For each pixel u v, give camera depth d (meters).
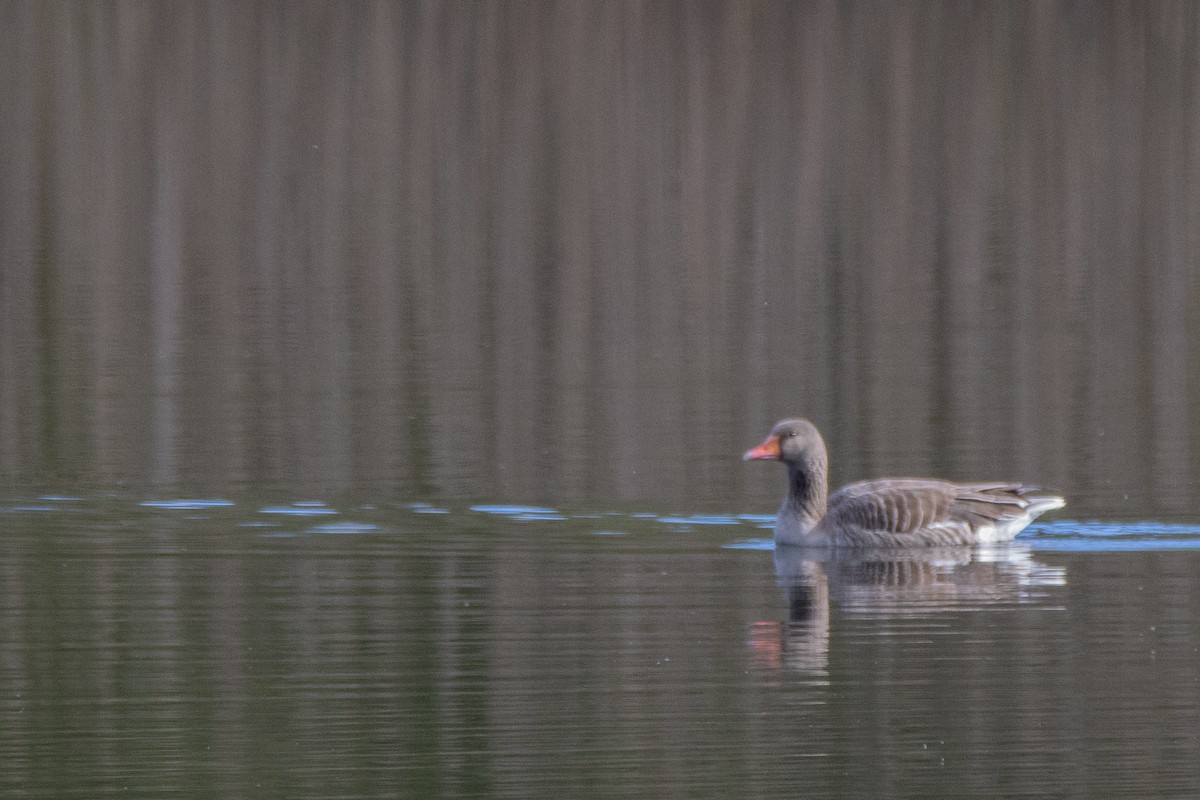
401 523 19.20
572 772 12.24
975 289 31.89
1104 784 12.09
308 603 16.31
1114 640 15.26
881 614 16.20
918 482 19.50
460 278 32.56
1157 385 25.50
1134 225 36.34
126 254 34.34
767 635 15.45
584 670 14.43
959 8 45.91
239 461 21.67
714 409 24.28
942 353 27.50
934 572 17.92
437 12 44.84
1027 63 44.84
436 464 21.66
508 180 38.84
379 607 16.19
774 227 36.09
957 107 42.97
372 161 39.94
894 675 14.35
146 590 16.67
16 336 28.55
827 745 12.78
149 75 43.12
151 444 22.45
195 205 37.44
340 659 14.70
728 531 19.41
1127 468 21.52
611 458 21.95
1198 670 14.41
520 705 13.57
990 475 21.33
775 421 23.62
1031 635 15.45
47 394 24.98
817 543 19.05
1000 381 25.80
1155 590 16.92
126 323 29.53
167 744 12.74
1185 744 12.77
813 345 28.09
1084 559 18.28
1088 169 39.78
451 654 14.82
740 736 12.94
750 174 39.28
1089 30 45.88
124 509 19.64
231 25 44.75
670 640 15.30
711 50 44.03
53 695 13.79
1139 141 41.50
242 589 16.73
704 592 16.97
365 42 44.28
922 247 34.75
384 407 24.38
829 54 44.38
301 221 36.25
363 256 34.12
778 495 20.75
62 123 41.59
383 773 12.20
